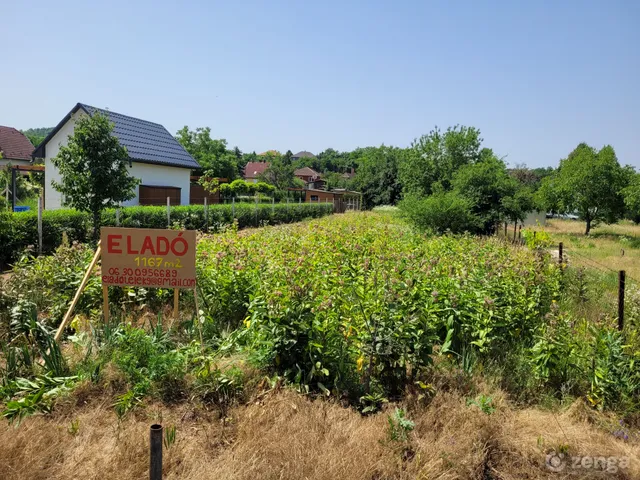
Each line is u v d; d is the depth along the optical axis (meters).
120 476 2.99
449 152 28.05
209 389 3.99
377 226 16.09
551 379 4.65
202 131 46.03
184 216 17.30
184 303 6.32
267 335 4.38
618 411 4.23
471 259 7.52
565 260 9.12
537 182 50.75
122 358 4.29
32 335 4.82
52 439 3.38
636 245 20.50
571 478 3.34
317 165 117.25
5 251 9.55
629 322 5.67
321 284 5.29
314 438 3.43
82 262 6.70
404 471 3.21
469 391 4.37
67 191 10.71
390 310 4.18
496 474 3.36
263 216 25.05
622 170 28.33
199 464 3.17
